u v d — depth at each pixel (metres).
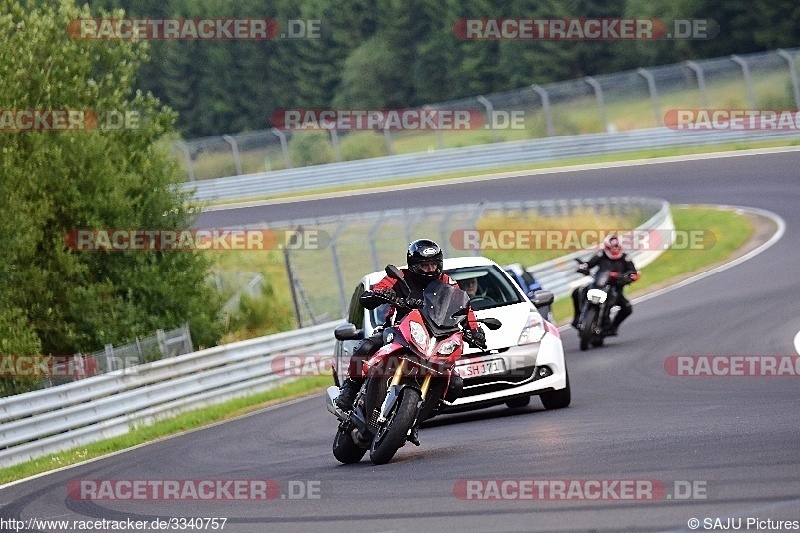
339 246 116.31
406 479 25.77
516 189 141.38
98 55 84.69
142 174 83.88
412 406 28.56
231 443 42.34
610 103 166.38
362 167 161.75
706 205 119.56
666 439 27.44
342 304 87.38
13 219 72.75
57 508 29.36
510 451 28.42
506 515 20.17
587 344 57.03
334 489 25.69
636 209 113.50
